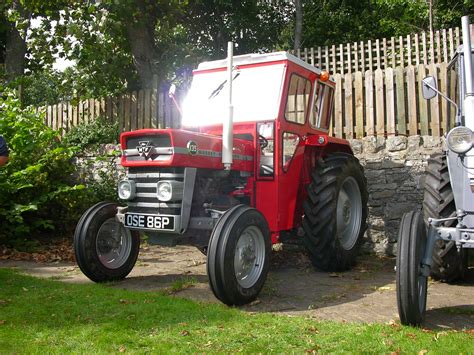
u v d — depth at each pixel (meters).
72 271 5.79
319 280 5.37
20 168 8.19
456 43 8.51
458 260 4.82
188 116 5.67
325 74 5.96
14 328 3.44
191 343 3.16
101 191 9.05
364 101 7.61
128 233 5.28
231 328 3.46
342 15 15.40
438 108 6.97
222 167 4.78
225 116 4.61
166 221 4.44
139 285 4.99
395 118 7.36
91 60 10.69
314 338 3.25
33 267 6.06
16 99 8.98
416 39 8.67
